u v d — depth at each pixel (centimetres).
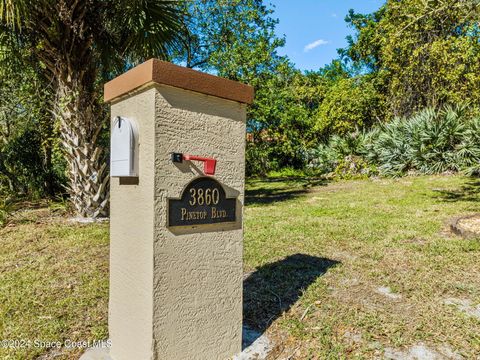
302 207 640
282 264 316
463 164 964
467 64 935
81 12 467
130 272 161
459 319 210
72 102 497
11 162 743
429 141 1027
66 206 584
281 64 998
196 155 156
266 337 198
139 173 151
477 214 470
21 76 641
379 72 1355
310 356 179
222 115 165
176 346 155
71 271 306
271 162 1541
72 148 512
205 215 161
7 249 374
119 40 517
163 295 149
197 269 160
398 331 199
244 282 279
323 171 1336
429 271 288
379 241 383
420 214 528
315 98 1922
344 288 262
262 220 520
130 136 149
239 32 921
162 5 465
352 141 1213
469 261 307
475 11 420
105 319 222
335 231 434
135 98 152
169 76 144
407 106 1261
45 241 403
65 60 488
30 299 250
